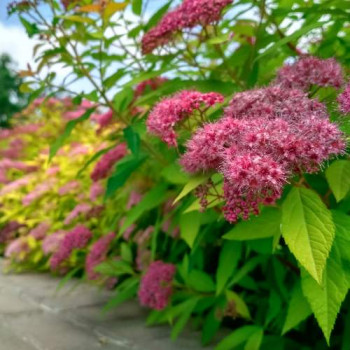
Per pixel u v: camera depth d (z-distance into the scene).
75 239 0.48
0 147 1.24
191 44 0.39
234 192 0.19
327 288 0.19
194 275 0.38
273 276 0.37
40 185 0.79
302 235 0.18
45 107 0.97
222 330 0.40
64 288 0.56
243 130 0.20
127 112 0.40
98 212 0.60
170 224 0.42
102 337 0.39
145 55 0.34
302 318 0.25
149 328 0.40
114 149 0.45
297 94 0.22
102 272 0.45
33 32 0.34
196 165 0.21
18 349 0.37
